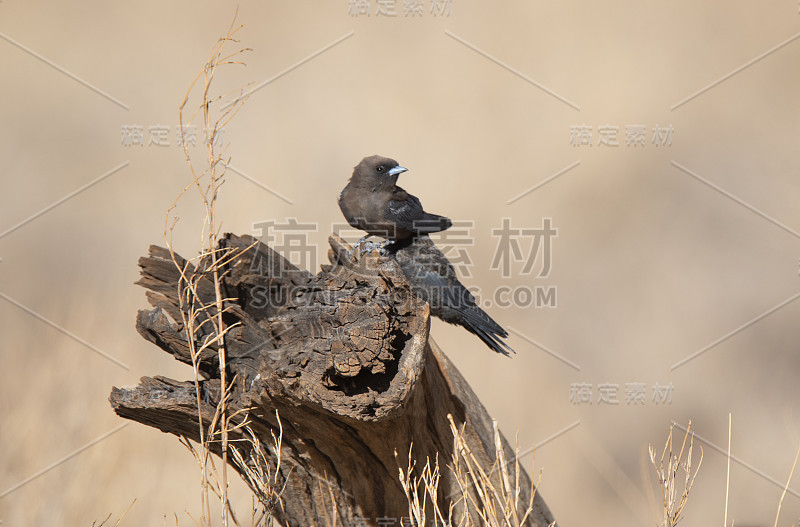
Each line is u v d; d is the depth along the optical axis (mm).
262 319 10586
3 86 32156
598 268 27969
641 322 26359
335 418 9156
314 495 10383
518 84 33188
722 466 20594
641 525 18891
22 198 28516
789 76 34469
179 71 32938
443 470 10578
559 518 19625
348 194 15117
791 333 25672
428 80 33250
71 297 21812
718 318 26375
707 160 31781
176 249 24734
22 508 14477
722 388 23766
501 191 29016
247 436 10000
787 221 29812
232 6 36406
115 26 35281
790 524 17906
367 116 31141
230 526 13305
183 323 9859
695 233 29562
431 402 10188
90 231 26969
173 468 15508
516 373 23812
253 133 29500
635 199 30375
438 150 30344
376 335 8969
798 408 22547
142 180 28594
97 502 14758
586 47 35000
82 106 31938
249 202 23891
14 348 18172
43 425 16062
